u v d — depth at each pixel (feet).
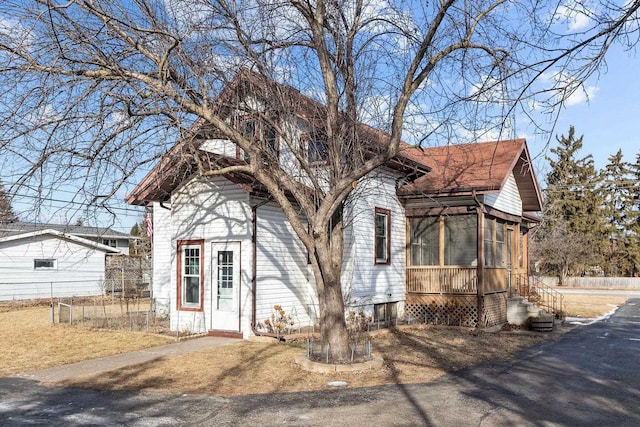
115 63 31.50
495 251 60.44
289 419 22.77
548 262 165.89
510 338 49.39
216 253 47.14
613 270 179.22
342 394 27.25
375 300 54.65
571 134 175.42
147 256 111.14
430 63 30.66
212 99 33.83
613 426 22.04
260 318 45.32
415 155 64.64
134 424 22.17
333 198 33.40
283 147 43.11
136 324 53.83
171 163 36.40
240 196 45.62
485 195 57.41
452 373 32.89
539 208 73.82
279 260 47.96
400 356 38.09
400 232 60.80
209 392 27.68
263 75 34.53
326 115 36.83
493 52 28.58
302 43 35.55
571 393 27.96
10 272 90.33
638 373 33.58
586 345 45.93
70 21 30.12
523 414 23.70
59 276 96.73
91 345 42.37
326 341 34.53
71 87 30.42
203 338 44.93
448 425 21.90
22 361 36.55
